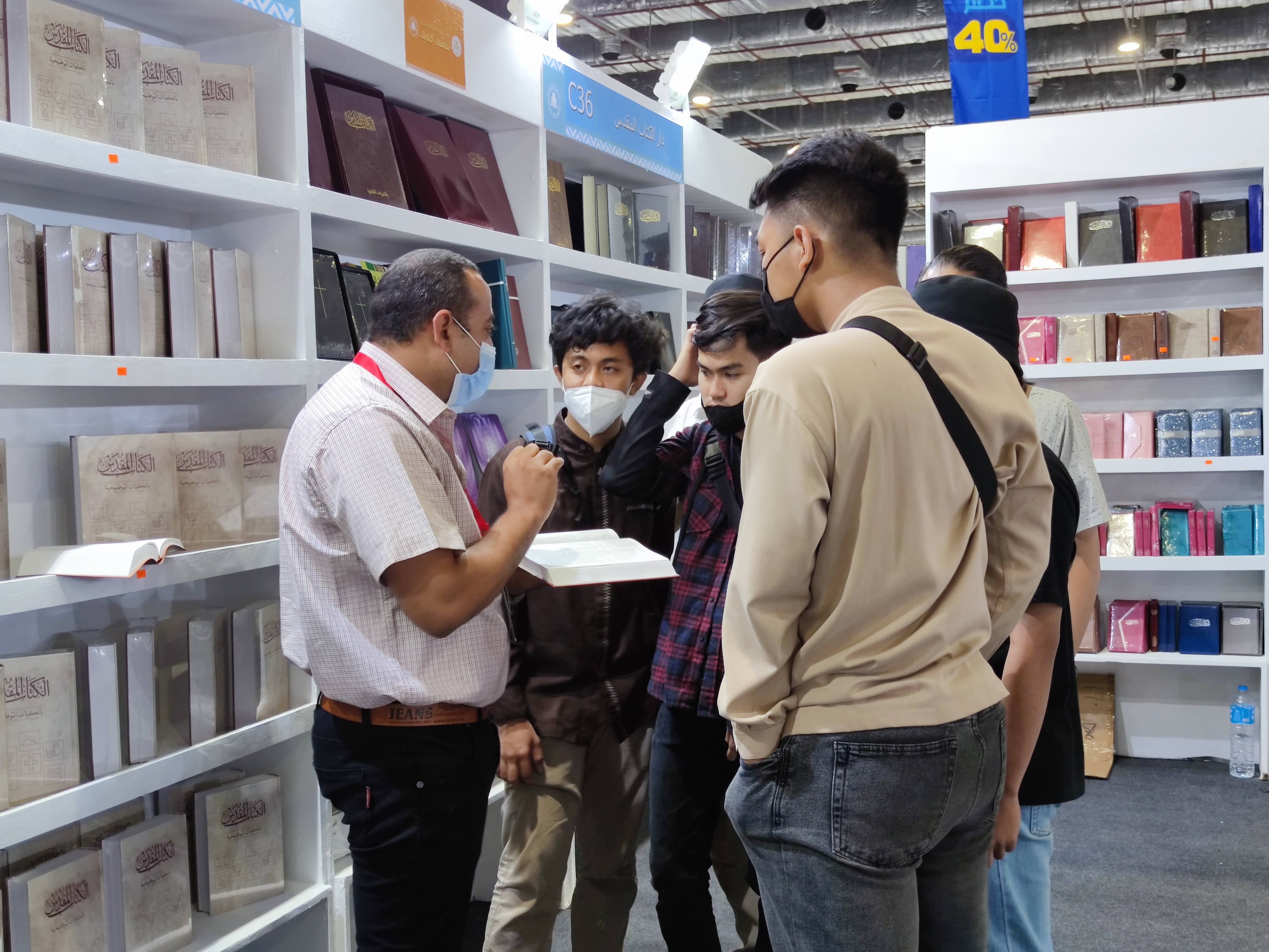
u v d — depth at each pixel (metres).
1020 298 4.87
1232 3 7.93
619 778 2.21
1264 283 4.35
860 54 8.82
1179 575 4.68
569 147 3.67
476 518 1.88
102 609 2.27
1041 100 10.33
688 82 4.42
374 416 1.65
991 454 1.32
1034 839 1.85
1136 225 4.61
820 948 1.27
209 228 2.45
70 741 1.89
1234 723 4.43
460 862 1.82
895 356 1.26
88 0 2.19
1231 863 3.42
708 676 1.92
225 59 2.40
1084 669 4.76
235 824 2.31
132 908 2.04
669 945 2.07
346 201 2.49
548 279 3.34
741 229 5.20
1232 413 4.48
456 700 1.75
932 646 1.25
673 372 2.12
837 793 1.24
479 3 3.29
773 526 1.23
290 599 1.80
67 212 2.17
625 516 2.19
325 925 2.43
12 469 2.09
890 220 1.37
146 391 2.37
